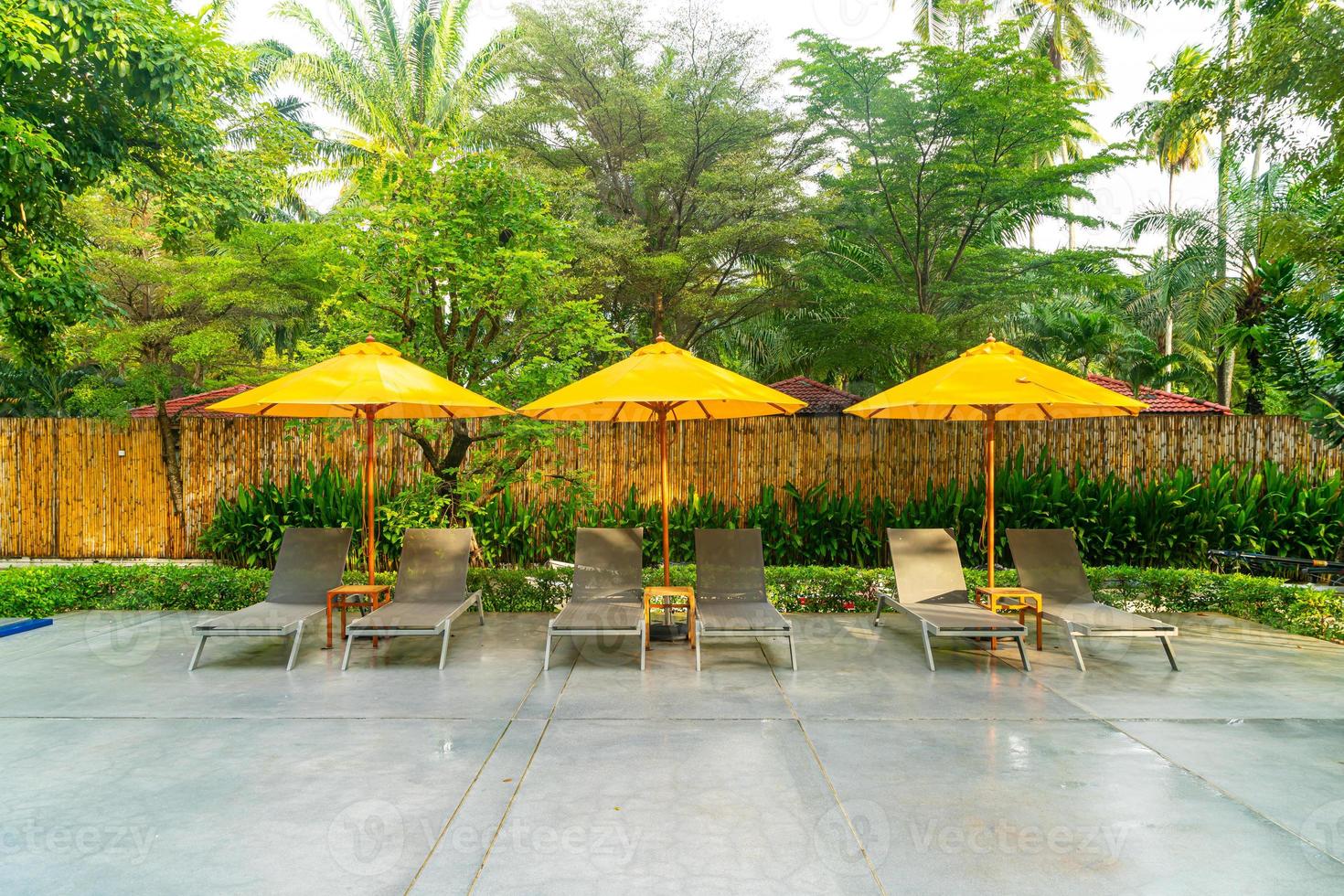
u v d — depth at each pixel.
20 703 5.22
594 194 19.69
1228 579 8.48
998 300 17.09
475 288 8.05
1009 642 7.13
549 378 8.53
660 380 6.30
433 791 3.81
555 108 19.31
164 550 12.36
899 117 16.23
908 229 18.92
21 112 7.91
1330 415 9.31
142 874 3.02
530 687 5.65
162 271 12.54
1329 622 7.32
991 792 3.81
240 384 15.35
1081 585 7.11
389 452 11.82
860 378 22.66
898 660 6.46
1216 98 8.53
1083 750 4.39
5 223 8.38
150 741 4.50
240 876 3.01
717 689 5.60
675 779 3.96
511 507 10.86
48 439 12.38
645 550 10.62
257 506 10.66
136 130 9.25
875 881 2.99
